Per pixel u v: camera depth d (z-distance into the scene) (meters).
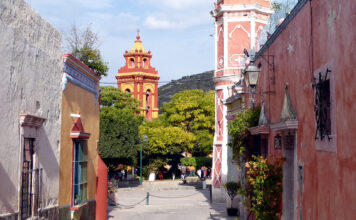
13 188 7.12
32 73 8.14
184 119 47.91
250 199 12.32
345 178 5.49
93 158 13.29
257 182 9.77
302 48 7.75
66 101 10.31
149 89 63.97
